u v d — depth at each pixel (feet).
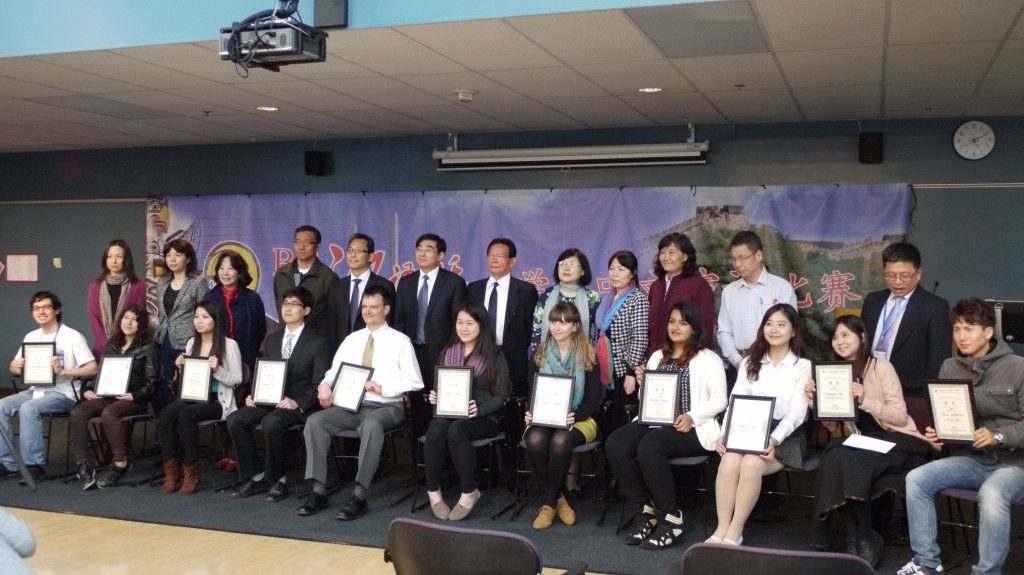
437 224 26.14
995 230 21.91
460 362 17.71
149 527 16.60
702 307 17.39
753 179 23.68
